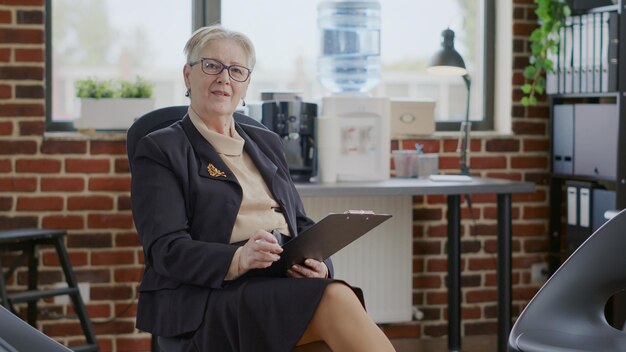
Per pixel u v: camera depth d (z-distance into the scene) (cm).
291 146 411
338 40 456
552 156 484
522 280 499
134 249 450
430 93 510
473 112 513
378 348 240
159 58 480
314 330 245
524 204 497
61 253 420
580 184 464
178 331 258
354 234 260
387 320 475
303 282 246
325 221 246
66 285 445
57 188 443
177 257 256
